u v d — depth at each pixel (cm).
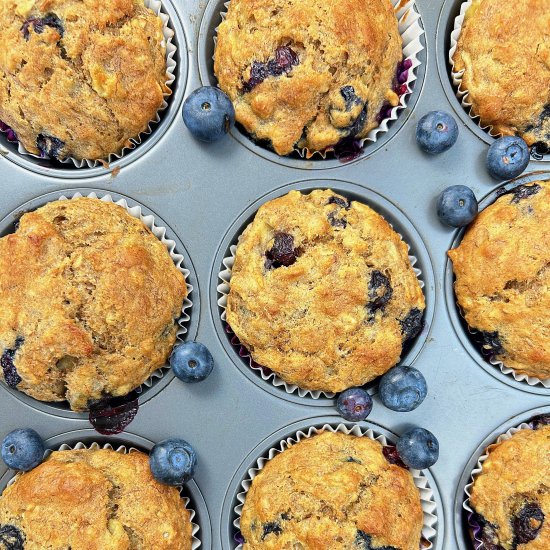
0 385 25
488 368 26
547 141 26
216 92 24
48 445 25
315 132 25
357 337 24
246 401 25
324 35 24
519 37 25
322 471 24
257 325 24
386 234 25
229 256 26
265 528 23
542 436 25
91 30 24
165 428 25
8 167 25
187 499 25
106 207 25
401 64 26
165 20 26
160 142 25
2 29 24
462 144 26
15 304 23
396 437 25
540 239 25
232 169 26
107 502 23
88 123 25
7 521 23
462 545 25
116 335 24
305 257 24
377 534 23
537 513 24
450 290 26
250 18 25
